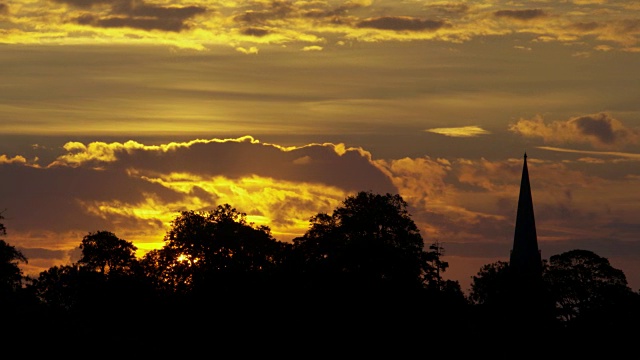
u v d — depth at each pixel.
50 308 159.12
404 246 176.00
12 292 160.50
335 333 166.50
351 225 177.12
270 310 173.00
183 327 174.00
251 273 181.12
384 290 168.12
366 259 171.25
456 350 176.38
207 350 171.25
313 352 167.25
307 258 179.75
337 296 168.50
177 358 168.25
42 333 147.75
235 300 175.38
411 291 169.75
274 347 169.75
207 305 176.12
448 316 175.38
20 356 143.50
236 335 171.75
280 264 181.62
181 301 180.50
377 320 166.00
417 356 166.62
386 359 165.12
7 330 145.75
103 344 154.75
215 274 181.00
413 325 167.00
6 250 176.62
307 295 171.75
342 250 173.38
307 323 169.25
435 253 179.25
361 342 165.25
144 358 160.00
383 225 178.50
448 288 181.50
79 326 154.25
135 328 177.50
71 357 148.38
